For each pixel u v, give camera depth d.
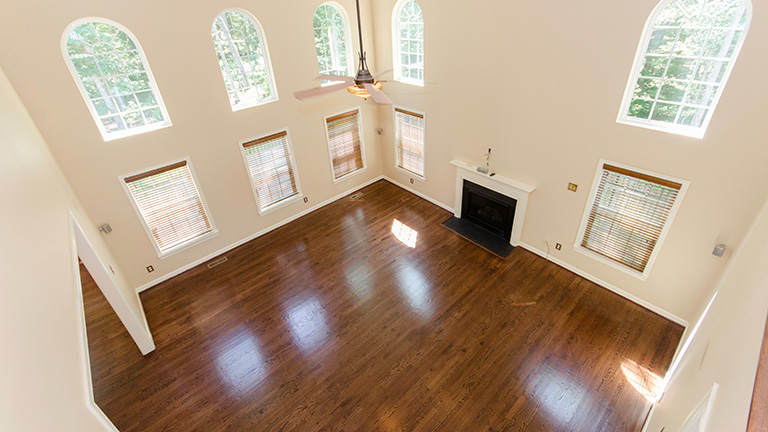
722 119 3.64
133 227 5.70
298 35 6.36
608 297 5.35
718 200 3.93
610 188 4.87
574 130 4.91
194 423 4.14
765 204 3.35
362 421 4.06
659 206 4.46
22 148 3.09
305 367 4.68
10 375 1.13
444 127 6.84
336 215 7.88
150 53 5.03
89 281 6.53
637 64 4.13
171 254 6.24
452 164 6.89
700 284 4.41
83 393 2.01
